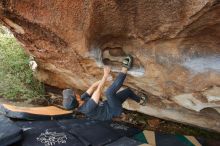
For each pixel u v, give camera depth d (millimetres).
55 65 5172
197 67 3611
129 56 3969
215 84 3633
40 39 4391
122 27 3510
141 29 3459
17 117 5039
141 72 4105
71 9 3457
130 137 5133
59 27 3715
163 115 5234
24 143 4348
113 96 3842
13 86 6852
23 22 4082
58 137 4633
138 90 4695
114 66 4270
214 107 4219
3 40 8555
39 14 3691
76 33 3699
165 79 4023
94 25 3521
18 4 3701
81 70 4738
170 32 3328
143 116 5906
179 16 3059
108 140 4820
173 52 3629
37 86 6867
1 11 3963
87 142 4621
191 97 4145
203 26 3090
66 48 4211
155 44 3645
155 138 5035
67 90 3852
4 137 4105
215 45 3314
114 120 5848
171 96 4402
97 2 3236
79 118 5789
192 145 4793
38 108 5754
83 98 4059
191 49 3514
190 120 5008
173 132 5586
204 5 2773
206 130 5375
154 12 3158
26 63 7438
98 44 3934
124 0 3129
